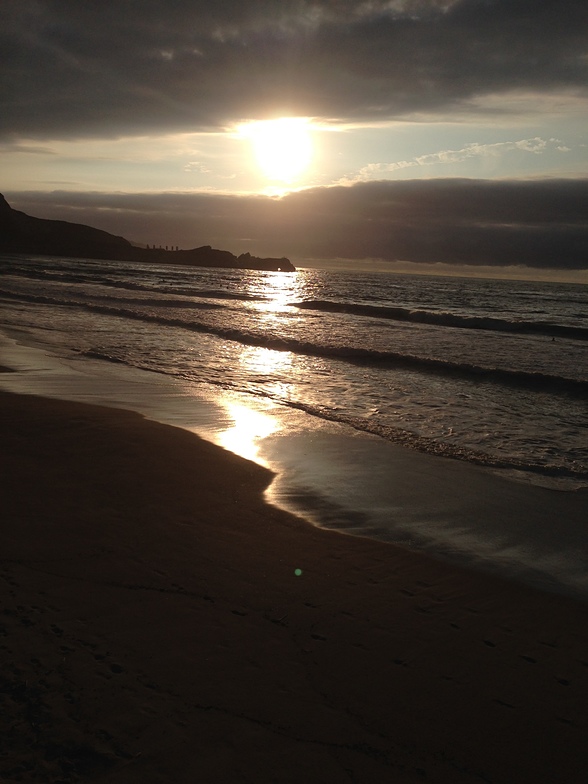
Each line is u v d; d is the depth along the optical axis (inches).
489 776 100.2
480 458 295.3
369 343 708.7
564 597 163.3
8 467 239.5
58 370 468.8
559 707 117.9
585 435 347.6
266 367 534.3
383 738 107.5
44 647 126.4
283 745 104.2
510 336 818.8
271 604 151.3
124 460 257.8
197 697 114.7
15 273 1993.1
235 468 257.9
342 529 203.8
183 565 168.7
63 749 99.5
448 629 144.9
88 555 170.1
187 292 1519.4
